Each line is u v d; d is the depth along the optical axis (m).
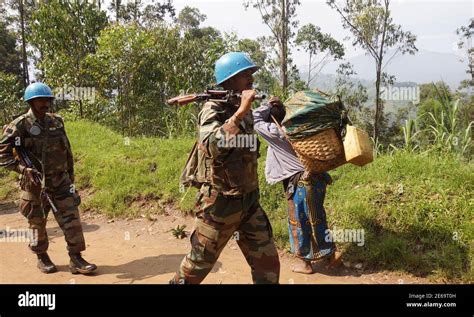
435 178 5.17
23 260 5.07
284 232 5.21
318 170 4.11
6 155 4.39
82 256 5.16
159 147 8.14
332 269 4.55
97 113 15.25
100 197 6.88
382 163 5.87
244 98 2.78
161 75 16.08
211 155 2.87
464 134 6.18
